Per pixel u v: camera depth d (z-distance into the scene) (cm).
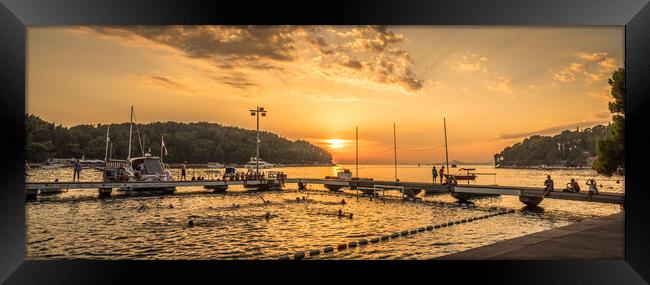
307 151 10912
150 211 2192
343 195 3347
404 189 3028
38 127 6544
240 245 1273
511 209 2239
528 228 1620
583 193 1938
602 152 1720
